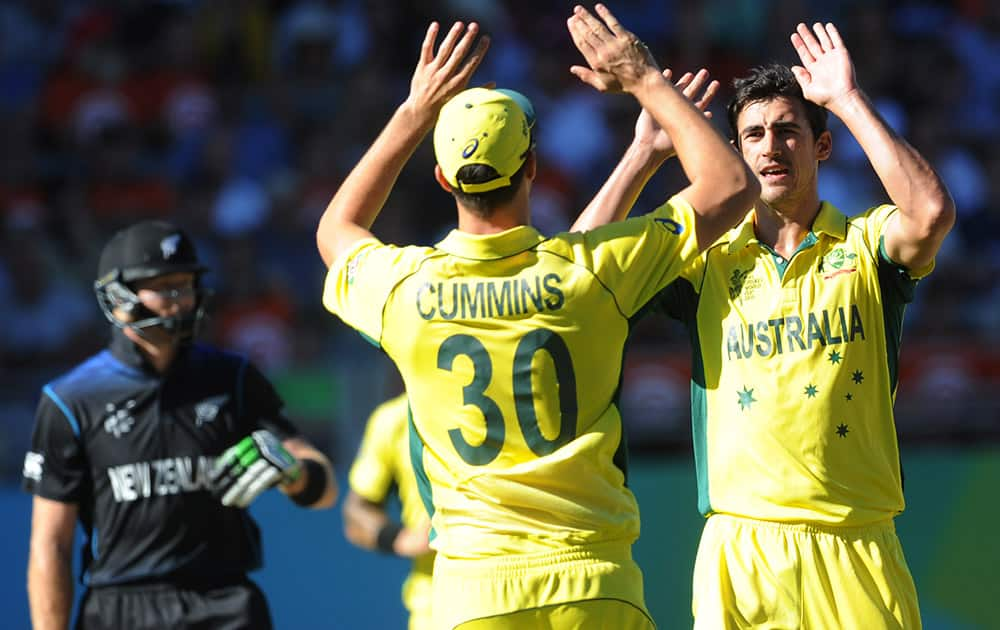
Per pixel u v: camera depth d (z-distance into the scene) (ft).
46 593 55.01
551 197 135.03
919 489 97.09
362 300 43.93
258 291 120.88
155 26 151.33
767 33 152.25
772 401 48.67
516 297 42.22
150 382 56.13
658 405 101.76
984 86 149.89
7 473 94.89
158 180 137.90
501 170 42.22
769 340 48.98
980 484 96.94
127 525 55.36
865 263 48.83
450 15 148.15
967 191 136.46
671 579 94.12
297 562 91.76
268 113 142.82
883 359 48.93
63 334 119.24
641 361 102.99
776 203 49.78
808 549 48.39
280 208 132.46
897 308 49.29
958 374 106.11
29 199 136.67
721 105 145.79
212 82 148.77
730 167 43.04
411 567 92.07
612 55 43.98
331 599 91.56
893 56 147.84
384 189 46.26
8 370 106.32
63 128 143.95
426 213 127.65
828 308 48.65
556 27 151.64
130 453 55.57
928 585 96.17
